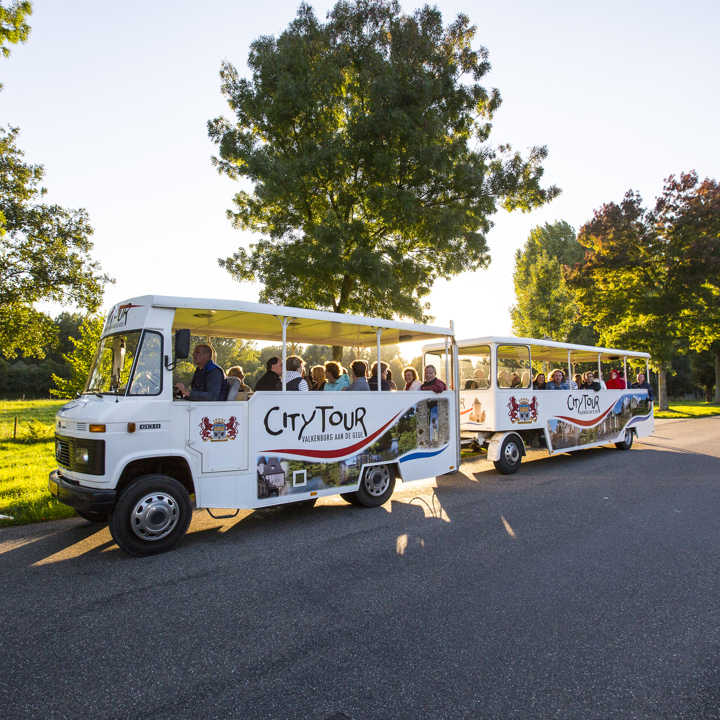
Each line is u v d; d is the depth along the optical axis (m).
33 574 4.61
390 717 2.59
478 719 2.57
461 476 9.75
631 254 31.75
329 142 12.05
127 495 5.02
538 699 2.75
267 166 12.12
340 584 4.40
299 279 12.83
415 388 8.32
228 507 5.71
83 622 3.67
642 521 6.43
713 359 51.50
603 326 33.00
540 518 6.59
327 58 12.70
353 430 6.90
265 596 4.14
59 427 5.64
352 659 3.16
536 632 3.54
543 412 10.66
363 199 12.77
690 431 18.42
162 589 4.27
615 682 2.93
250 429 5.89
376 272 12.13
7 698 2.75
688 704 2.72
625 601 4.06
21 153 23.97
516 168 14.55
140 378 5.25
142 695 2.78
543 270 31.03
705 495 7.90
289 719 2.57
